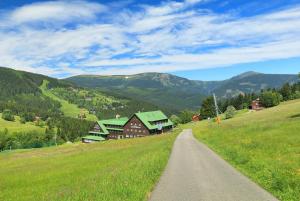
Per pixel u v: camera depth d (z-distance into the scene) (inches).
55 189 1011.3
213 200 592.4
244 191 651.5
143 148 2404.0
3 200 991.6
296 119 2209.6
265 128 1911.9
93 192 647.1
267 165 884.6
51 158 2721.5
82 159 2271.2
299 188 623.5
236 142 1577.3
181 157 1346.0
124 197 605.3
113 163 1614.2
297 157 945.5
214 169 954.7
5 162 2792.8
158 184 770.8
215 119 6820.9
